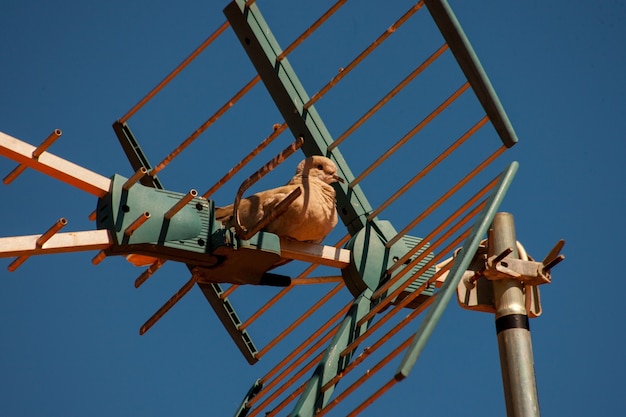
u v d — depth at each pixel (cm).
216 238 864
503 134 865
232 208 999
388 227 974
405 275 955
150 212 845
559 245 833
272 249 880
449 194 895
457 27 863
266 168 834
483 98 869
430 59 914
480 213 791
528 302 840
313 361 920
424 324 691
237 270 888
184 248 855
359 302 924
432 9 865
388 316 876
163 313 892
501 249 848
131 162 1035
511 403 795
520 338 815
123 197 839
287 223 945
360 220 969
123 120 1030
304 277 980
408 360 667
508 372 805
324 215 959
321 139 993
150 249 843
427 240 911
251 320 1016
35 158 813
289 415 849
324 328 955
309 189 960
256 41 976
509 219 861
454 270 734
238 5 976
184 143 981
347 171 1000
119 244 828
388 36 927
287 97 982
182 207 841
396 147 948
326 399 857
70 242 816
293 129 996
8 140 805
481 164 877
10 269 825
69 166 828
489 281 849
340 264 951
